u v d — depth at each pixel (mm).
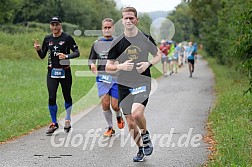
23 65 27469
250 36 11562
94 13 54438
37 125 10578
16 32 40656
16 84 19328
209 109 12961
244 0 16891
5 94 15953
